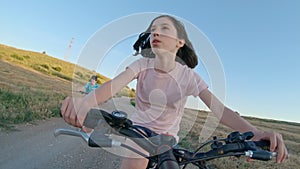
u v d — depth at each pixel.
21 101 12.07
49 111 10.91
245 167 7.46
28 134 7.57
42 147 6.50
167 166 1.04
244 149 1.22
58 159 5.75
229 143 1.23
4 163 5.16
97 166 5.48
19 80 18.69
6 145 6.21
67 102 1.02
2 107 10.16
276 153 1.24
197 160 1.21
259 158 1.20
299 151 10.63
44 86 16.11
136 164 1.44
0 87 14.19
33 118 9.97
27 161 5.43
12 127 8.14
